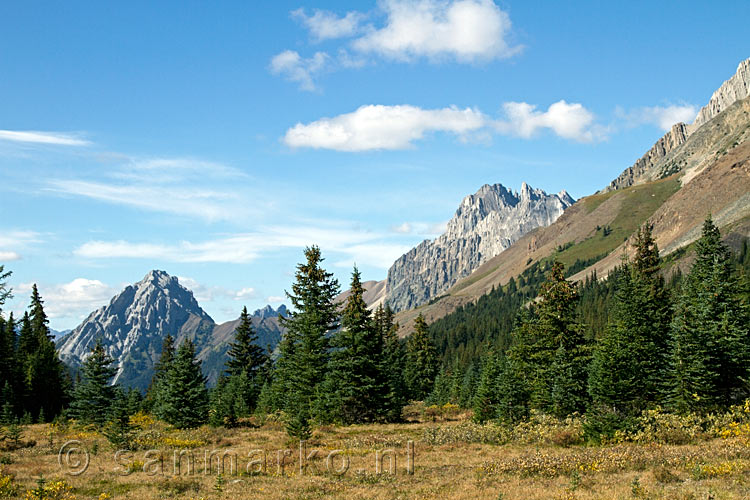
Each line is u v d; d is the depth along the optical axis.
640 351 41.41
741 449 23.55
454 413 56.53
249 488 22.05
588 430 31.77
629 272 52.38
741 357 37.75
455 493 20.08
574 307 47.62
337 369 48.41
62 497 20.73
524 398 40.31
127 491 21.80
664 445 27.78
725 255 46.22
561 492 18.88
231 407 48.75
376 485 22.59
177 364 47.94
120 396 50.88
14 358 71.19
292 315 55.16
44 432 46.47
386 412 48.72
